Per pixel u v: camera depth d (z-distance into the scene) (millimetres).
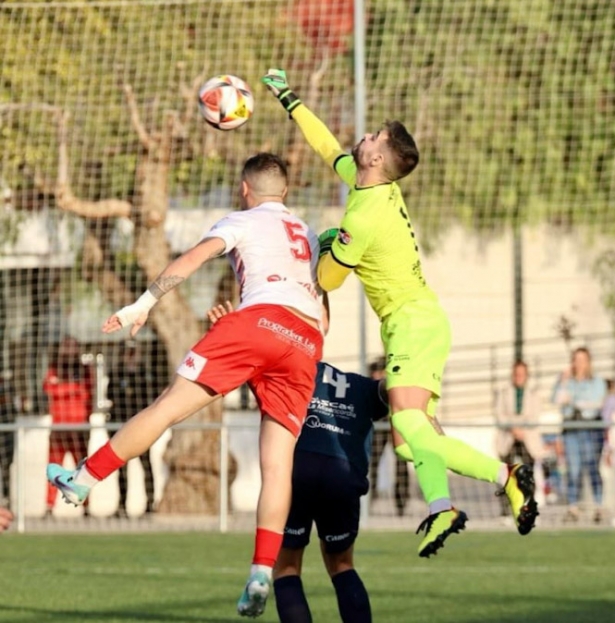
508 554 35281
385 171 20438
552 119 46219
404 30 45000
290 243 19719
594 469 43500
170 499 45281
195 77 44031
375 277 20594
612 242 52219
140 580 30453
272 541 18359
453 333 54625
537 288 53750
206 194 45000
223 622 24578
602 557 34562
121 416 45156
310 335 19344
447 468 19578
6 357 46156
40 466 45719
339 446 19109
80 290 46312
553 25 45812
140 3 42781
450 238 52438
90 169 44281
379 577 30812
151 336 46438
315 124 22297
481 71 45688
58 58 43531
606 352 54812
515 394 44844
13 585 29641
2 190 44562
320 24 44344
